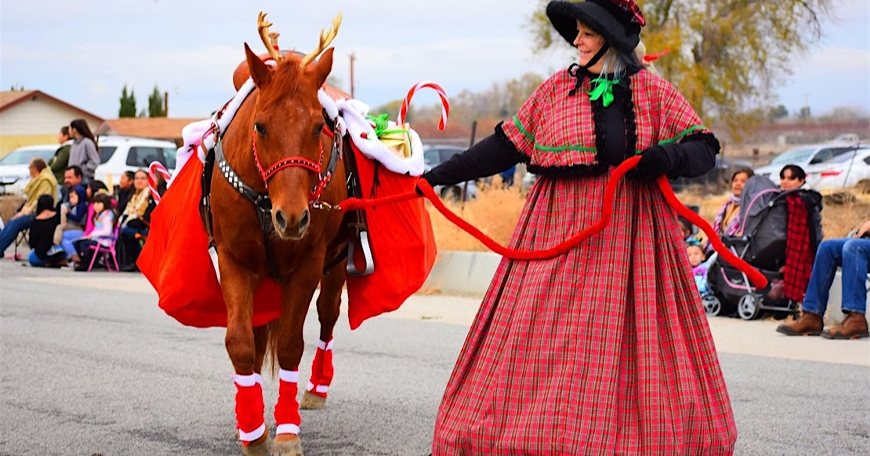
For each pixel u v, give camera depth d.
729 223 10.79
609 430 4.01
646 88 4.30
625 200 4.23
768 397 6.67
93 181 16.20
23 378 7.34
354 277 5.96
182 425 5.97
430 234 6.51
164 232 5.80
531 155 4.47
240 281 5.22
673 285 4.25
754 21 28.55
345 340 9.11
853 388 6.96
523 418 4.09
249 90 5.30
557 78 4.41
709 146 4.23
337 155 5.39
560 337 4.13
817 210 9.84
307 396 6.41
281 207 4.65
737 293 10.15
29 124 49.62
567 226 4.28
